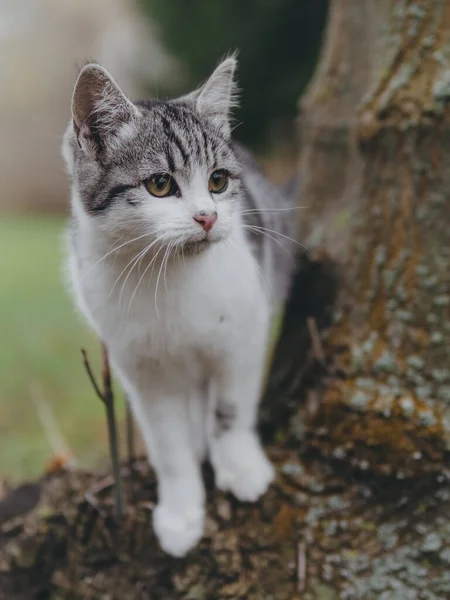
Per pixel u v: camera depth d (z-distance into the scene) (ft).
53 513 1.71
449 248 1.60
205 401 1.74
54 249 6.00
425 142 1.58
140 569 1.66
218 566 1.62
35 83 8.89
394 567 1.58
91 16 8.98
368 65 1.75
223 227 1.49
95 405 2.74
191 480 1.66
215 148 1.53
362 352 1.65
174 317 1.52
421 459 1.56
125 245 1.49
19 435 2.57
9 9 9.00
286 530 1.64
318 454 1.66
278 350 1.89
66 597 1.69
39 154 8.68
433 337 1.60
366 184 1.66
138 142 1.49
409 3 1.59
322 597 1.59
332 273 1.77
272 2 4.61
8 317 3.98
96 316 1.55
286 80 4.88
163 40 5.21
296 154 5.10
